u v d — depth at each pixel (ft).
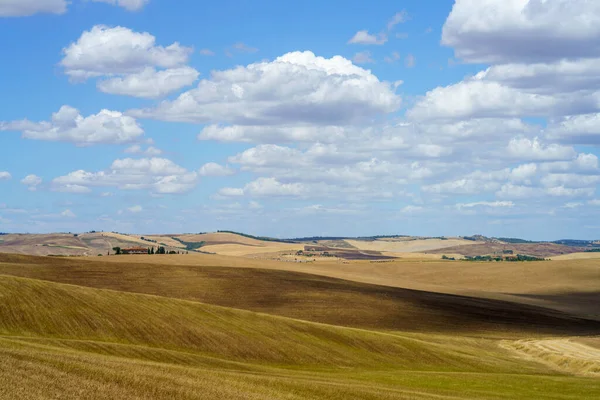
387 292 449.48
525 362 240.94
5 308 178.50
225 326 211.61
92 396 90.74
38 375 96.27
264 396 110.73
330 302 393.29
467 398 144.97
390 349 225.35
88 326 181.98
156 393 99.50
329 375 169.07
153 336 187.52
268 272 493.77
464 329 343.26
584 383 178.40
